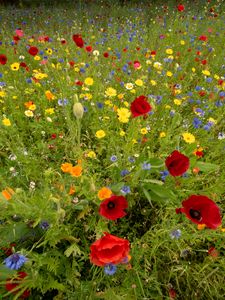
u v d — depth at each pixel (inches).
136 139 31.8
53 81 42.4
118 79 43.0
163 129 34.8
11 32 79.3
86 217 25.3
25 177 28.2
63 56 51.9
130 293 21.2
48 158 31.7
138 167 25.5
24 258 17.6
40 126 33.4
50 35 71.8
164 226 23.8
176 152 19.1
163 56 55.4
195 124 32.8
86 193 23.5
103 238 15.9
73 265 21.9
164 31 70.4
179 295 22.8
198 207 17.2
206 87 45.5
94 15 98.5
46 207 20.7
